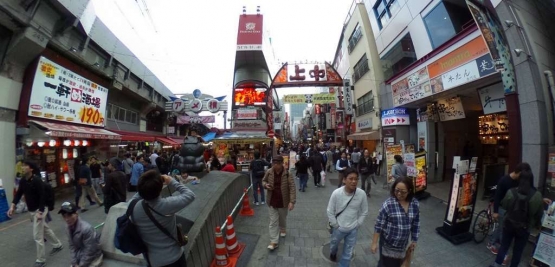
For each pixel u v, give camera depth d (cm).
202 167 714
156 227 230
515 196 387
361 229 595
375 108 1553
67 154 1120
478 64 745
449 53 858
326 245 506
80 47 1073
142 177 227
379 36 1471
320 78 1983
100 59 1272
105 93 1322
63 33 929
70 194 1011
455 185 533
